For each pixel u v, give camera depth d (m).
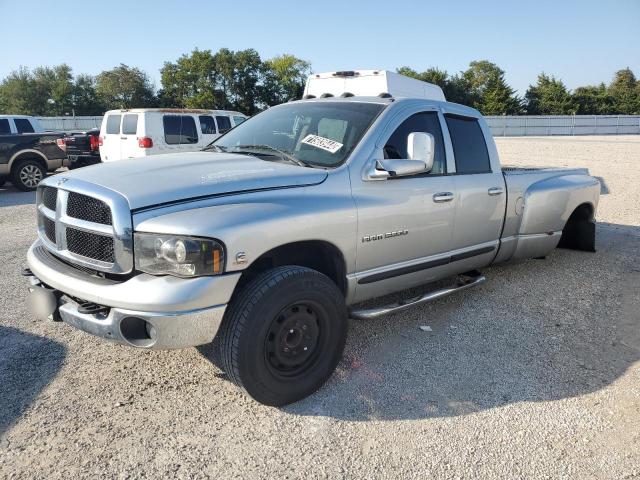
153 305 2.73
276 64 69.88
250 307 2.96
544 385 3.60
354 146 3.78
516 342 4.24
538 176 5.62
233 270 2.90
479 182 4.66
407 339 4.25
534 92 73.56
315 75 10.06
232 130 4.75
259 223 3.01
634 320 4.74
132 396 3.33
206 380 3.54
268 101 65.44
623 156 22.14
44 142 13.64
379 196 3.76
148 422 3.06
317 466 2.74
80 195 3.08
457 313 4.80
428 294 4.43
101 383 3.47
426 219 4.12
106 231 2.90
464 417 3.20
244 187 3.19
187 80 63.91
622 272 6.14
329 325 3.36
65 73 66.94
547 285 5.62
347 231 3.54
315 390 3.40
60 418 3.07
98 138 15.71
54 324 4.36
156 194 2.94
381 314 3.95
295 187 3.37
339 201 3.50
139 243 2.83
